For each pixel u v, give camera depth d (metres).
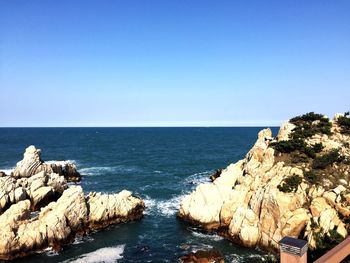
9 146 154.50
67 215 38.78
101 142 184.62
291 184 35.69
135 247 36.38
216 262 31.72
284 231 33.31
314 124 49.22
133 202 45.94
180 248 35.91
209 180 69.31
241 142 174.88
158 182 67.94
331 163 38.78
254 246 35.25
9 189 47.09
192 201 43.75
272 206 34.69
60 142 183.50
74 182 69.38
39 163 67.56
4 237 33.50
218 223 40.72
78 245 37.06
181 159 105.06
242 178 43.06
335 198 33.28
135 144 169.12
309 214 33.38
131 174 78.12
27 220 37.28
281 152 42.28
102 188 63.53
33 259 33.62
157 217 45.84
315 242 29.77
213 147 146.75
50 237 35.69
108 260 33.47
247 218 36.72
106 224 42.28
